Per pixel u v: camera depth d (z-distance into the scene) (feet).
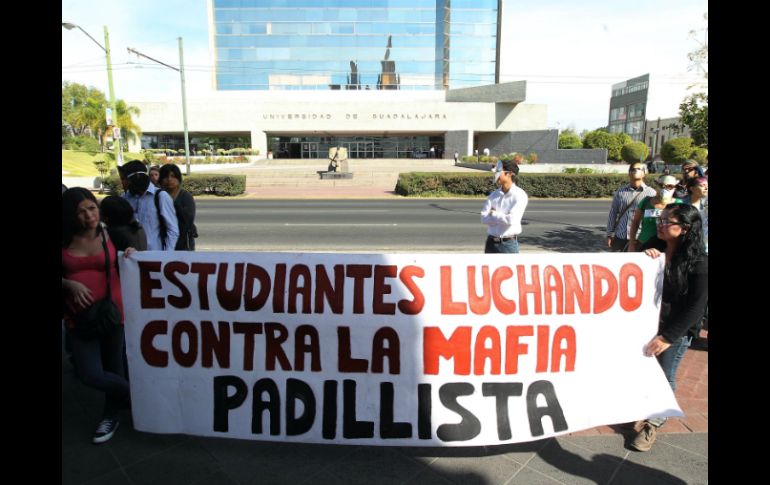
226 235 34.47
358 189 82.28
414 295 9.18
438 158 162.20
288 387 9.31
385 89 165.58
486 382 9.25
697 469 8.70
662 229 9.12
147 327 9.49
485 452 9.29
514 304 9.26
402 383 9.23
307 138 162.30
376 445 9.19
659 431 10.00
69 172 94.17
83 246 9.07
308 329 9.25
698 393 11.71
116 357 10.08
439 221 41.96
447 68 164.35
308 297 9.24
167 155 138.72
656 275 9.49
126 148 143.33
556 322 9.34
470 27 162.91
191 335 9.45
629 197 15.93
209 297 9.35
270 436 9.30
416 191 68.18
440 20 162.30
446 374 9.21
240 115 144.66
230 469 8.68
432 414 9.21
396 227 38.37
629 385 9.49
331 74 165.48
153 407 9.52
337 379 9.26
